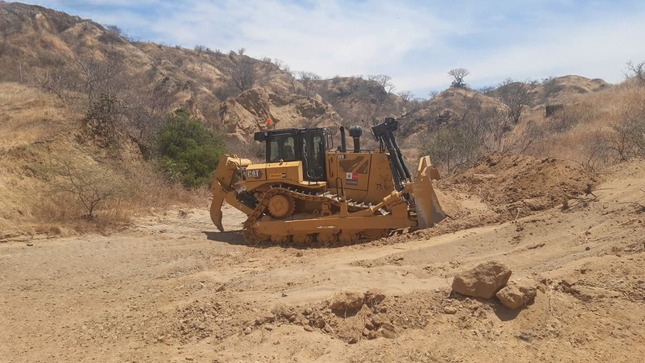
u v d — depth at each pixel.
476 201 12.67
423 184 10.48
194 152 21.28
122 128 20.72
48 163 15.66
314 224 11.20
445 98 83.81
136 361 5.00
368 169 11.61
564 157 17.06
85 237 11.97
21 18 60.62
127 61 59.50
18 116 19.19
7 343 5.82
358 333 5.22
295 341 5.10
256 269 8.86
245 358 4.81
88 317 6.62
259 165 12.18
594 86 82.56
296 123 57.53
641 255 6.18
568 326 4.99
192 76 73.69
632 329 4.86
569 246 7.53
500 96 65.31
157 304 7.03
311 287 6.80
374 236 11.00
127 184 16.25
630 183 10.23
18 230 11.73
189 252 10.62
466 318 5.25
